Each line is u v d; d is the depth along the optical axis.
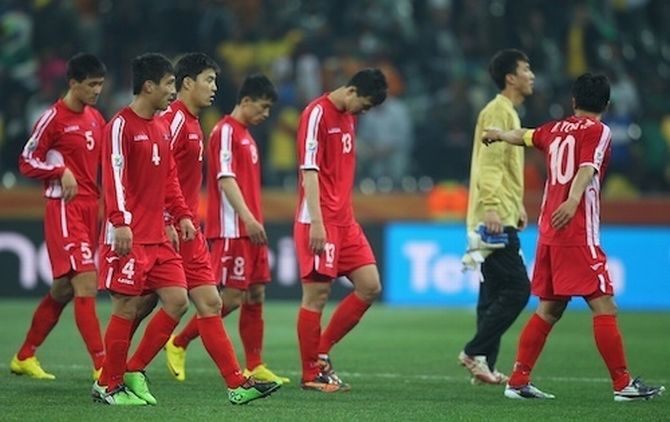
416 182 71.19
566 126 31.58
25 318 54.91
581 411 29.20
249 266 36.16
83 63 35.66
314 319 33.81
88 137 36.03
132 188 29.30
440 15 77.12
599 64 76.62
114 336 29.47
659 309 63.97
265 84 36.41
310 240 33.31
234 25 76.75
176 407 28.84
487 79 75.44
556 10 78.69
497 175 35.34
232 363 29.53
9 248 63.84
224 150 35.84
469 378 37.28
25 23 75.69
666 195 70.81
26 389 32.66
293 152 71.88
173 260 29.88
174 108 33.41
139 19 77.50
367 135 70.81
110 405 29.14
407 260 64.62
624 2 80.19
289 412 28.17
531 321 32.28
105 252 29.34
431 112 72.94
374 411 28.70
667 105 74.81
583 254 31.22
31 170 35.16
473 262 35.47
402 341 48.06
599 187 31.48
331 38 76.38
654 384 36.03
